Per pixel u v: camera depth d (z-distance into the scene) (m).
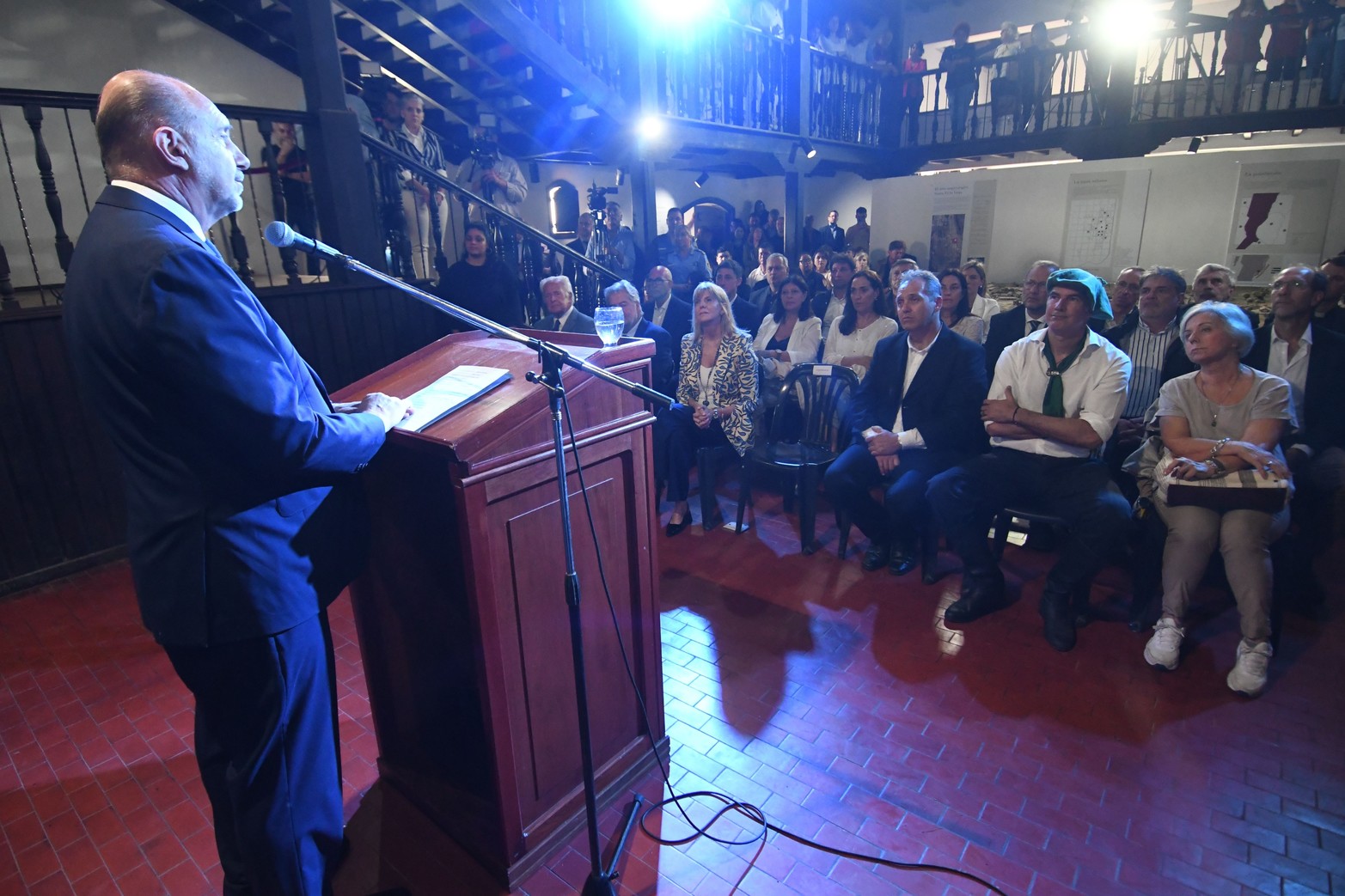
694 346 3.69
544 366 1.41
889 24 9.24
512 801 1.65
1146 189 6.54
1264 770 1.98
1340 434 2.85
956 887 1.65
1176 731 2.14
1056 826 1.82
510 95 6.57
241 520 1.25
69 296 1.19
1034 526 3.31
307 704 1.40
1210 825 1.81
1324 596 2.76
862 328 4.35
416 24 5.71
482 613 1.50
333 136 3.99
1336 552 3.21
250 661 1.31
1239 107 6.93
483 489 1.46
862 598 2.98
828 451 3.50
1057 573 2.63
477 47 5.66
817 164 9.00
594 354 1.67
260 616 1.27
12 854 1.85
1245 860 1.70
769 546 3.50
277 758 1.36
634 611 1.91
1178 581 2.41
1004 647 2.60
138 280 1.11
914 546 3.26
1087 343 2.72
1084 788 1.94
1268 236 6.14
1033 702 2.30
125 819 1.95
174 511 1.22
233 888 1.54
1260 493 2.27
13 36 4.65
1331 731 2.12
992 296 7.40
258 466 1.20
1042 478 2.72
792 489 3.88
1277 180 6.01
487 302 4.56
